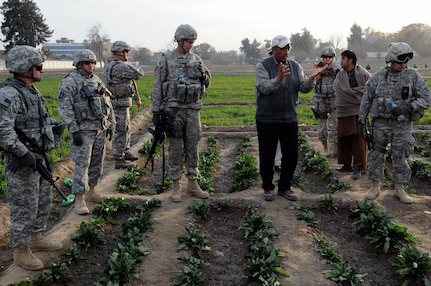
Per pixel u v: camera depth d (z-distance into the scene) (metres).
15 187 4.97
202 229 6.56
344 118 8.62
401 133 6.96
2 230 6.73
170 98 7.05
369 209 6.74
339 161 9.18
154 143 7.31
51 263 5.30
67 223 6.51
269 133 6.98
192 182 7.66
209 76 7.34
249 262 5.41
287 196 7.43
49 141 5.23
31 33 72.38
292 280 5.05
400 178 7.20
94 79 7.00
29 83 5.05
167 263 5.44
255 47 131.50
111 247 6.08
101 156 7.36
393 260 5.37
